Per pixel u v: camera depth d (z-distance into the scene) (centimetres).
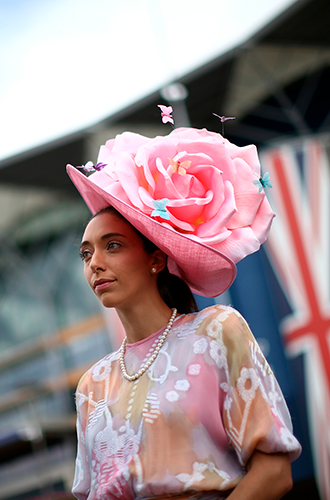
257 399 99
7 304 1180
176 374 104
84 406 120
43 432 708
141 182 112
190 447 98
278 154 466
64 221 1141
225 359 103
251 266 447
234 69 776
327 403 410
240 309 439
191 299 127
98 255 112
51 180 947
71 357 1033
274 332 432
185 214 109
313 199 454
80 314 1107
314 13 687
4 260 1192
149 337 114
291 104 830
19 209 1123
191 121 851
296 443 98
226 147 118
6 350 1151
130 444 102
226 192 111
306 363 420
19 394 912
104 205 123
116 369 118
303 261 439
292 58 794
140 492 98
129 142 121
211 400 101
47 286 1149
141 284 114
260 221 115
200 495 97
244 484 95
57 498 712
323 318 425
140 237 115
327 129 800
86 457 120
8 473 742
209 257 110
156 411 101
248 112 852
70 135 820
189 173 113
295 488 450
